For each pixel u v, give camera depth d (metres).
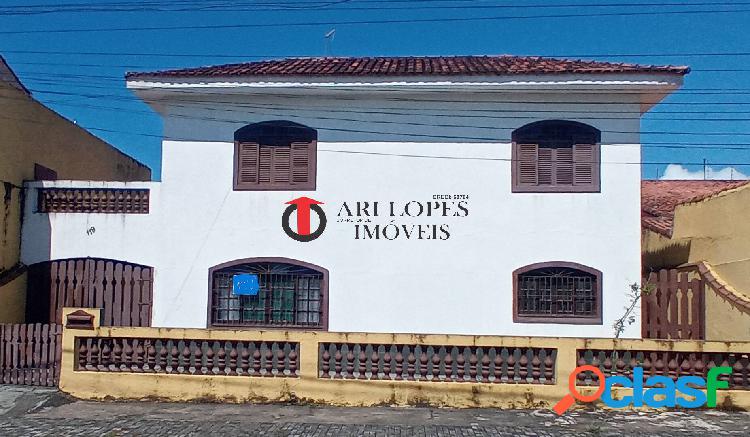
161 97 14.52
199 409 10.52
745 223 12.17
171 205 14.48
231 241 14.34
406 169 14.19
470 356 10.74
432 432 9.31
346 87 13.88
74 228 14.66
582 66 14.16
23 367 11.62
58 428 9.53
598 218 13.84
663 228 16.17
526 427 9.57
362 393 10.69
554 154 14.06
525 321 13.76
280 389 10.80
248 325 14.21
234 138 14.48
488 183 14.06
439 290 13.98
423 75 13.69
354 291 14.09
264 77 13.95
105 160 20.81
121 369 11.14
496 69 13.88
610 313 13.67
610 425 9.67
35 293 14.68
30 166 15.59
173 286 14.35
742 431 9.39
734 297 12.02
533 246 13.90
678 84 13.48
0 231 14.19
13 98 14.86
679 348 10.46
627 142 13.95
